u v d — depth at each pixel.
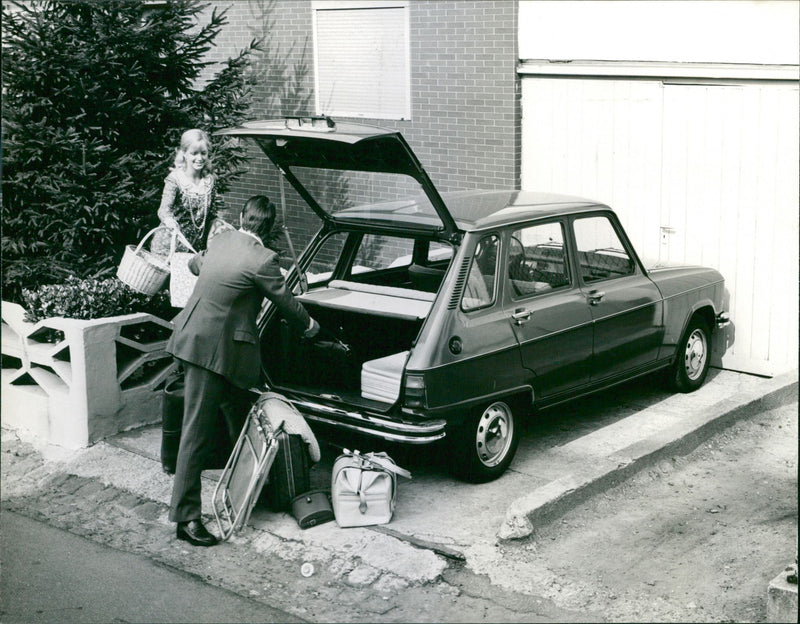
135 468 6.96
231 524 5.96
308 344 6.75
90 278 8.29
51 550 5.92
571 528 5.88
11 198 8.90
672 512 6.11
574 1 9.14
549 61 9.47
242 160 9.90
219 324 5.78
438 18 10.25
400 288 7.27
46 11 9.18
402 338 7.01
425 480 6.54
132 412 7.67
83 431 7.37
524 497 5.89
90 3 9.04
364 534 5.79
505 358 6.32
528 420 7.68
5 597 5.29
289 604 5.18
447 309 6.05
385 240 7.73
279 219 12.48
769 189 8.20
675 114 8.67
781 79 7.96
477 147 10.21
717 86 8.35
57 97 8.85
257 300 5.92
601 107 9.19
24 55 8.61
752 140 8.23
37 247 9.09
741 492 6.40
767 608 4.85
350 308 6.64
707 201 8.59
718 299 8.28
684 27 8.46
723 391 8.24
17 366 8.53
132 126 9.29
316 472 6.73
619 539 5.75
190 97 9.67
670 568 5.41
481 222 6.38
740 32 8.11
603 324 7.05
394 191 8.94
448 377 5.99
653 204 8.97
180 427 6.65
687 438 6.97
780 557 5.50
